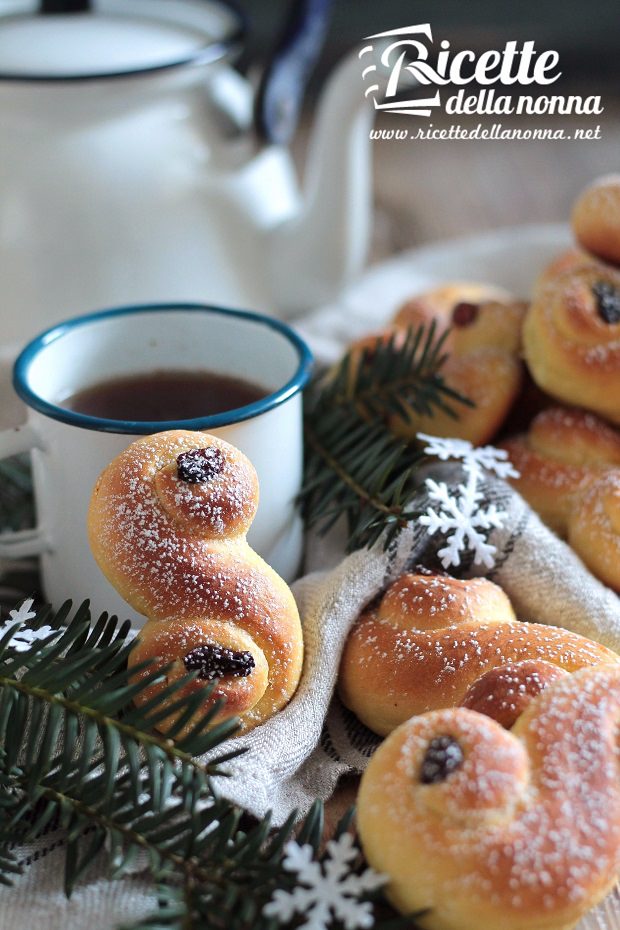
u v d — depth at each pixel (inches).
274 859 14.6
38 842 15.7
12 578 19.5
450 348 20.6
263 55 40.8
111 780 14.8
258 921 14.2
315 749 17.0
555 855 13.9
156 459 16.3
